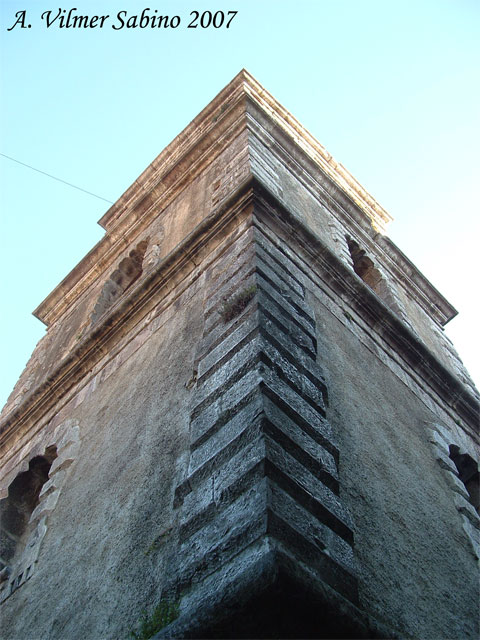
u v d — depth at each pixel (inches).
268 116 664.4
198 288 401.1
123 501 287.1
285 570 182.1
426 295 698.8
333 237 584.1
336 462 255.6
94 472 337.1
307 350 313.1
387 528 263.9
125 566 249.4
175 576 213.3
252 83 767.7
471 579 286.4
